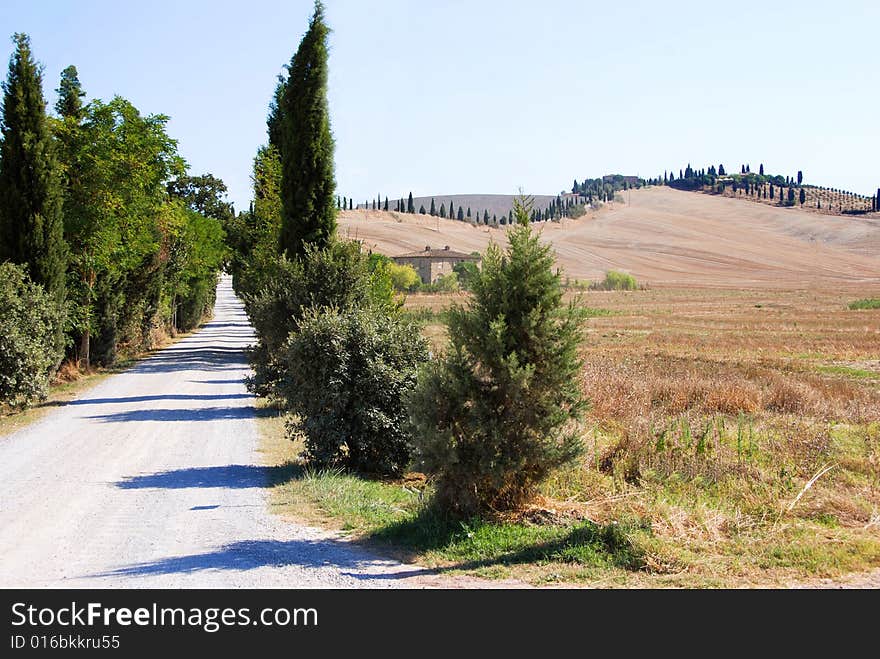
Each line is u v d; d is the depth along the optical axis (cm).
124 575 732
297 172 2370
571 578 734
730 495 1103
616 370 2288
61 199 2353
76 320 2612
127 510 997
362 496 1080
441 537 863
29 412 1950
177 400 2205
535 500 994
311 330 1328
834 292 12800
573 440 934
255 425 1786
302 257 2362
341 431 1302
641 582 727
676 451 1291
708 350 3819
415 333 1402
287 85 2403
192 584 709
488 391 914
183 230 4059
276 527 921
